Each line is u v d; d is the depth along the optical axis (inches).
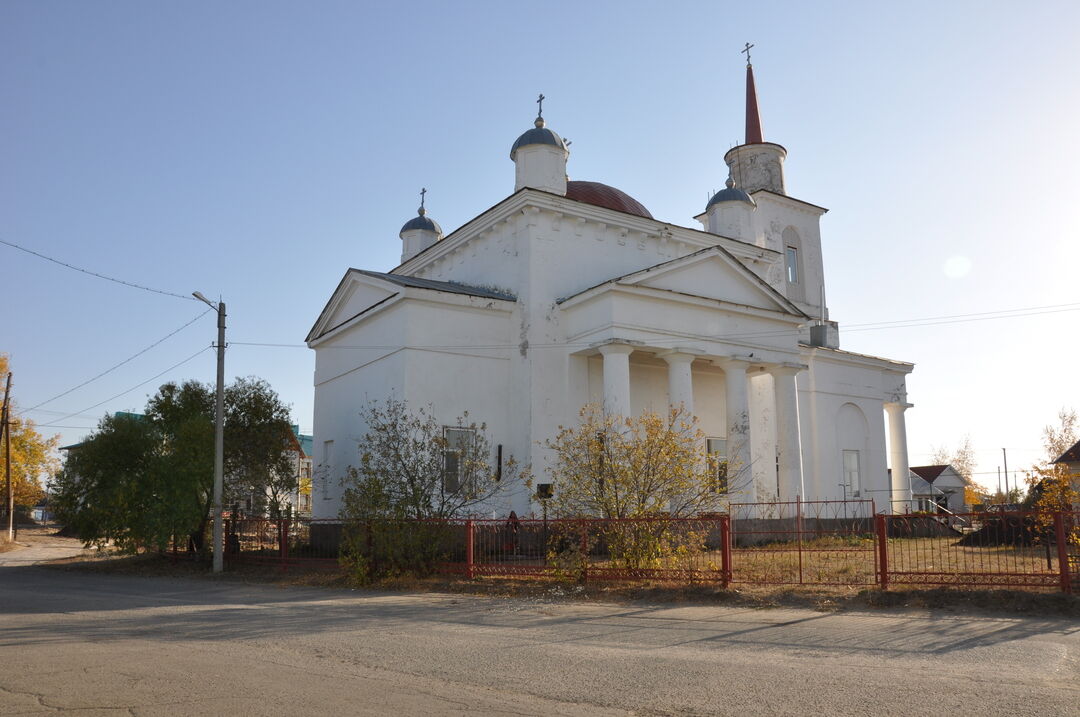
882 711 258.2
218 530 866.1
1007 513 549.0
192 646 387.2
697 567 632.4
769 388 1227.9
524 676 312.8
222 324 908.0
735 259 1073.5
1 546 1546.5
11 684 295.6
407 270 1280.8
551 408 981.2
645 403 1103.0
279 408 1092.5
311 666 333.7
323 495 1130.0
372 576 692.7
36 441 2085.4
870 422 1424.7
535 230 1016.9
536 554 743.1
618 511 668.7
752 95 1685.5
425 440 868.6
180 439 983.0
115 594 670.5
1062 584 493.4
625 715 255.8
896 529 681.0
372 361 1024.9
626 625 449.7
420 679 307.6
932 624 436.1
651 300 981.8
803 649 370.6
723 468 952.3
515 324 1011.9
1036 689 287.3
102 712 254.4
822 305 1626.5
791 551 800.9
